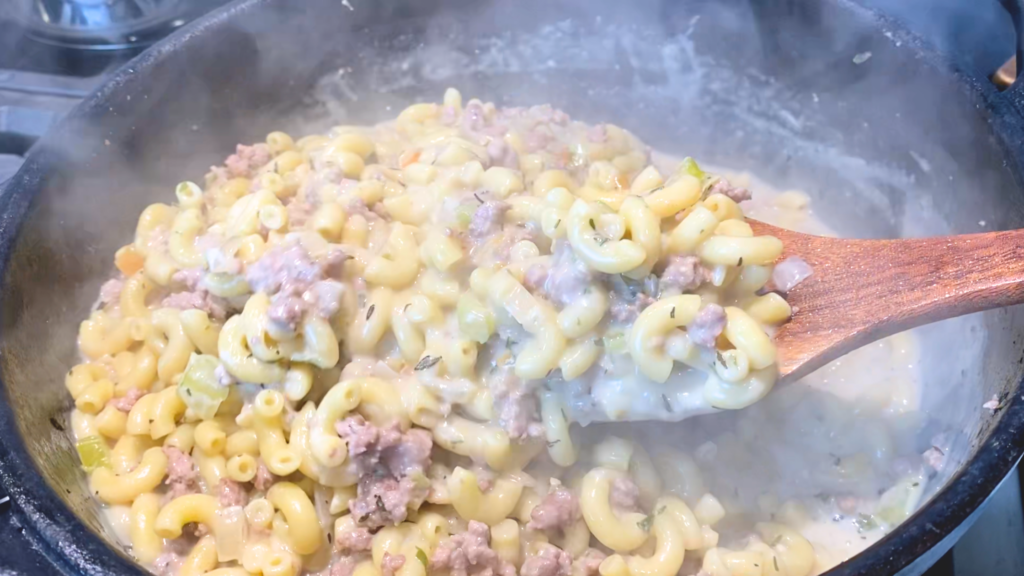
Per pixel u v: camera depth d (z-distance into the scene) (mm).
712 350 255
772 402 329
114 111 323
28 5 412
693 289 268
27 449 231
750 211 413
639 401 266
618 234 262
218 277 288
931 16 380
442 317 283
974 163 309
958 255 263
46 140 301
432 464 281
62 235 305
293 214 313
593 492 272
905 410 337
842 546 299
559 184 331
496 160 342
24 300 279
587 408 272
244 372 274
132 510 276
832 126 387
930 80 323
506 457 274
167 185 361
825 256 280
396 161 366
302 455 271
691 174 305
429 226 304
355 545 270
